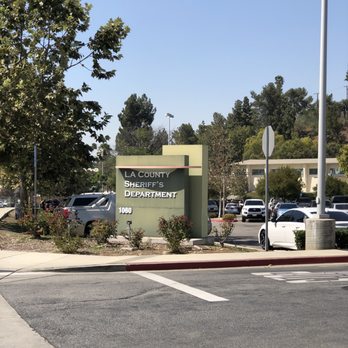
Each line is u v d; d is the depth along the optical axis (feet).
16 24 61.41
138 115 406.41
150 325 23.41
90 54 66.33
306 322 23.85
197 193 57.52
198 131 382.63
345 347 20.12
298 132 478.59
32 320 24.40
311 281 34.73
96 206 66.85
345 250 49.03
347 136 457.27
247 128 443.32
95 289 31.89
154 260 42.39
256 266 42.93
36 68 63.72
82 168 80.12
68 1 62.08
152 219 57.47
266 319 24.41
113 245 52.24
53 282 34.47
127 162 58.49
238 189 183.11
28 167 75.31
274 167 277.23
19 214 80.89
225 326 23.20
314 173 268.41
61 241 48.16
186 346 20.31
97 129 74.90
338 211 59.21
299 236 52.90
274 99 488.85
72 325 23.50
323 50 49.96
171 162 56.59
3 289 31.89
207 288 32.17
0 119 63.93
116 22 66.18
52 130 71.26
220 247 53.67
